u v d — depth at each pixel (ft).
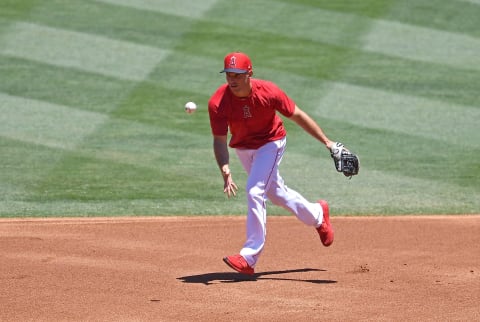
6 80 189.26
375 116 176.96
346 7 232.12
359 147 162.30
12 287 85.40
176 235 111.65
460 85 193.16
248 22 220.64
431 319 75.20
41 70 194.29
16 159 153.38
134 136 166.40
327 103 181.68
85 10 226.58
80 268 93.15
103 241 107.34
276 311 77.56
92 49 204.74
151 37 211.41
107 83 189.26
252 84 86.12
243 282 88.12
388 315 76.38
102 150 159.22
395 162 155.63
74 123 171.22
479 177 148.15
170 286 86.17
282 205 92.94
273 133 89.66
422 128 172.14
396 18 226.38
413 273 92.02
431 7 233.96
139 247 104.37
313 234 114.01
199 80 190.90
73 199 134.51
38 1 230.89
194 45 207.31
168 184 143.64
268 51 205.05
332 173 151.23
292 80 191.01
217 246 105.81
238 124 88.02
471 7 234.99
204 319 75.20
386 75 196.65
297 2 234.38
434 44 213.05
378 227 118.11
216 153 89.51
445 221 121.70
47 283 86.89
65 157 155.12
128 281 87.92
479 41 215.72
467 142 165.78
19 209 128.57
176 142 164.25
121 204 132.36
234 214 128.26
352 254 102.22
